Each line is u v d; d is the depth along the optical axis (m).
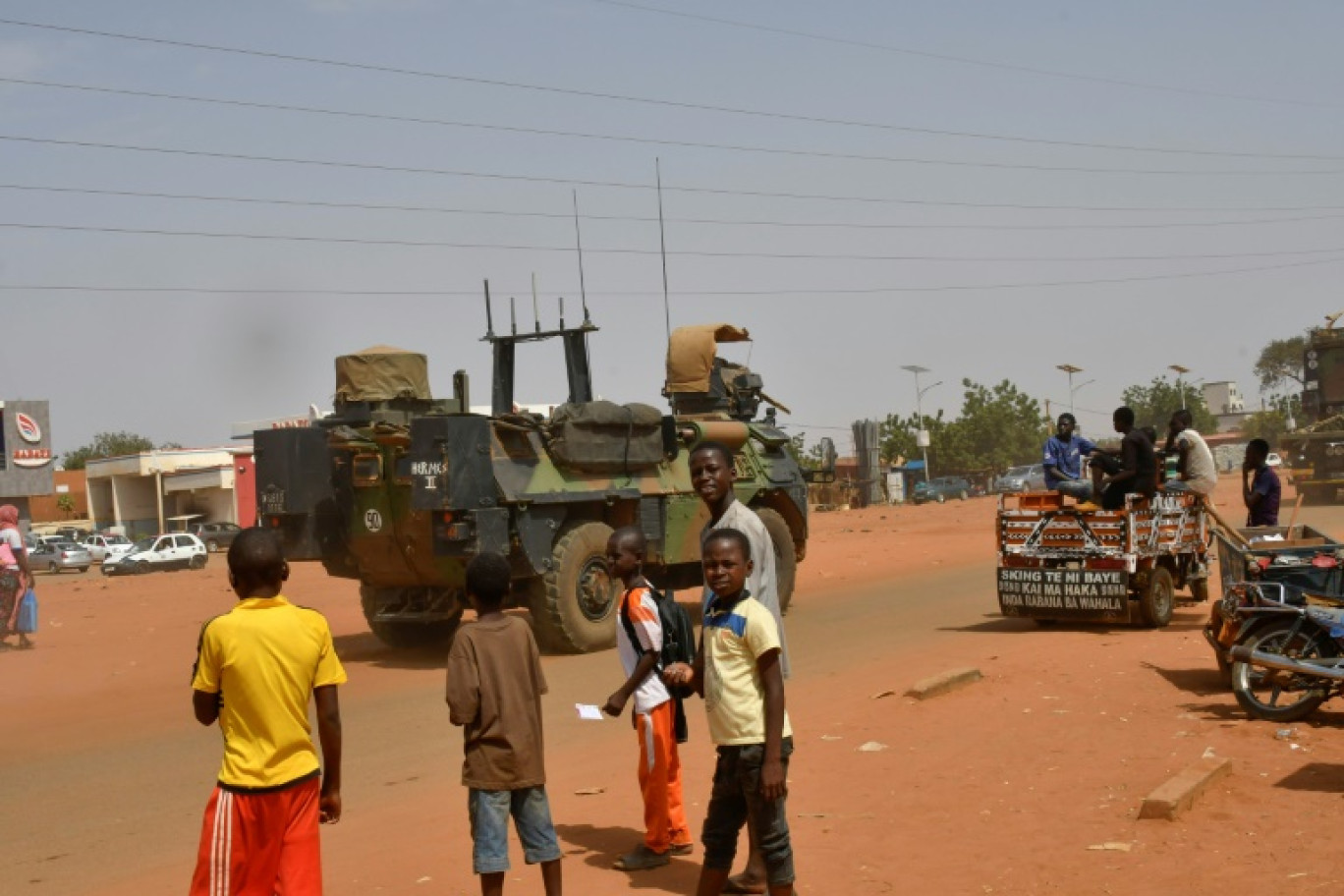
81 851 8.18
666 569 17.44
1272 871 6.43
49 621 23.33
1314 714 9.73
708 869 5.97
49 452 63.78
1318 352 35.56
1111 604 14.28
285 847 5.36
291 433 15.84
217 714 5.44
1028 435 85.00
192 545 47.81
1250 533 12.03
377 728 11.74
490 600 6.30
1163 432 93.88
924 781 8.48
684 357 18.69
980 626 15.99
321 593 26.73
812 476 20.11
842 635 16.09
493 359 18.23
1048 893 6.33
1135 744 9.12
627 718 11.68
